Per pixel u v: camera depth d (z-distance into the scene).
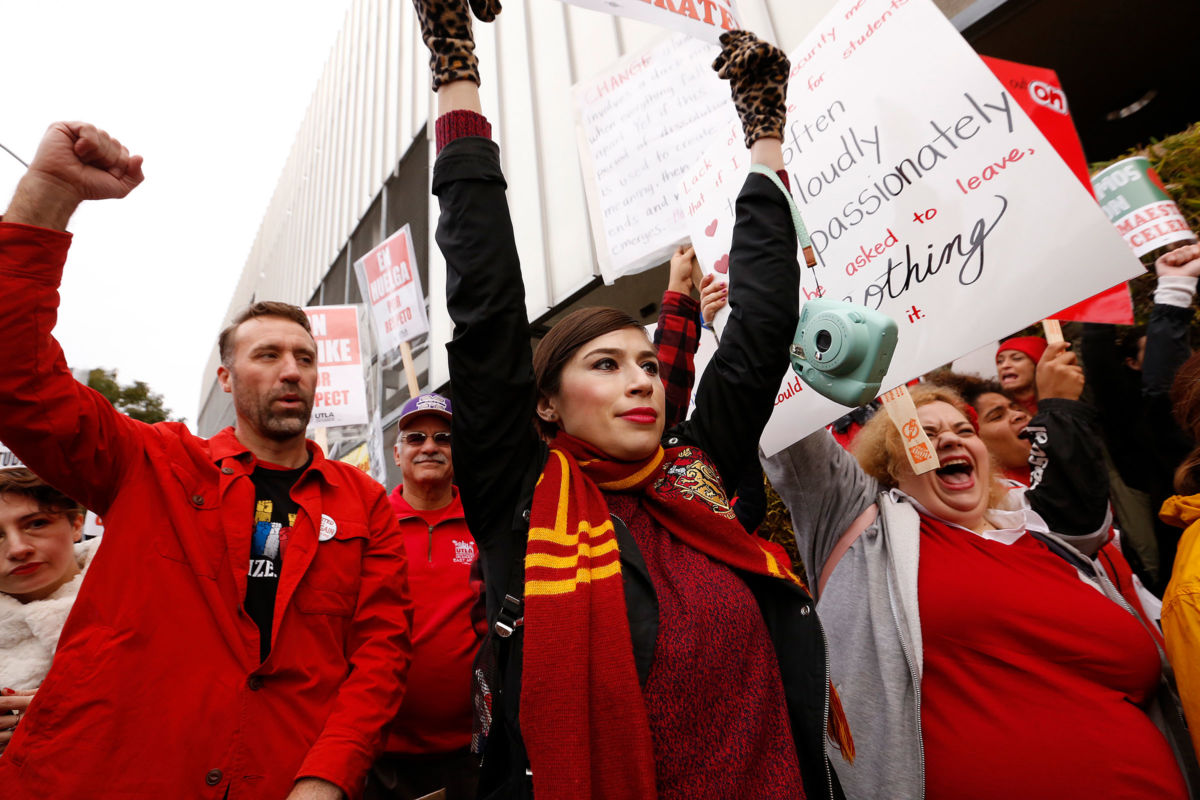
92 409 1.46
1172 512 1.35
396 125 9.21
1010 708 1.29
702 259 1.91
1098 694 1.27
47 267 1.29
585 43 4.83
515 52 5.70
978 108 1.33
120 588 1.42
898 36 1.49
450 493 2.82
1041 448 1.67
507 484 1.10
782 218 1.34
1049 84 1.73
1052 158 1.21
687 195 2.02
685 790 0.85
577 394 1.14
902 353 1.41
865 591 1.53
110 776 1.28
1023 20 2.27
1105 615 1.32
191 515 1.53
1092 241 1.14
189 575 1.48
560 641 0.89
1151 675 1.31
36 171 1.28
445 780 2.25
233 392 1.82
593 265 4.50
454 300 1.11
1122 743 1.22
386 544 1.81
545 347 1.22
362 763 1.40
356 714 1.46
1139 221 1.66
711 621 0.94
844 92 1.59
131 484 1.52
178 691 1.37
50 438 1.35
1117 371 1.86
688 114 2.45
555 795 0.81
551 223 4.99
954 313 1.32
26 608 1.90
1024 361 1.83
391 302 3.76
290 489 1.72
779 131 1.40
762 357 1.23
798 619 1.03
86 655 1.36
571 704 0.85
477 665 1.05
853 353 1.09
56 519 2.01
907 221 1.43
